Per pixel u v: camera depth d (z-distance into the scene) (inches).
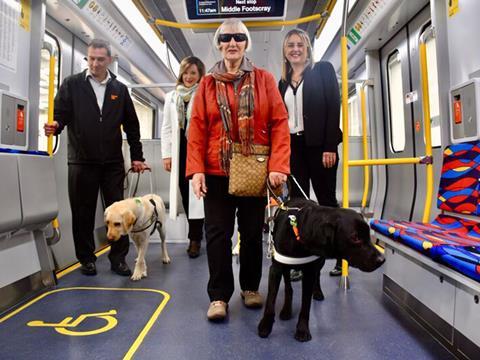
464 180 75.9
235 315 72.5
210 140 70.4
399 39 130.0
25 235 86.6
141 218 96.7
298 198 70.6
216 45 72.4
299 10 167.3
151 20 117.3
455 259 52.1
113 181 108.6
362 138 151.2
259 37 207.2
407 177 130.3
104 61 101.6
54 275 93.1
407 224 82.1
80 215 103.0
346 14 87.6
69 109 103.3
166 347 59.2
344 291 86.0
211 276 72.3
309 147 91.0
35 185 82.7
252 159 67.0
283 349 58.2
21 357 56.3
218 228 71.4
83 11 114.9
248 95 67.2
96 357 56.1
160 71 199.3
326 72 89.4
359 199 157.1
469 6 77.2
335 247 54.3
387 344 59.8
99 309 76.0
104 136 104.5
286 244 59.2
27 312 74.3
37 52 91.5
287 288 70.6
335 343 60.2
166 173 157.6
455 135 81.0
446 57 85.0
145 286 92.1
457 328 54.8
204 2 114.1
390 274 80.6
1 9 80.8
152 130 244.4
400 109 137.5
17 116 84.6
